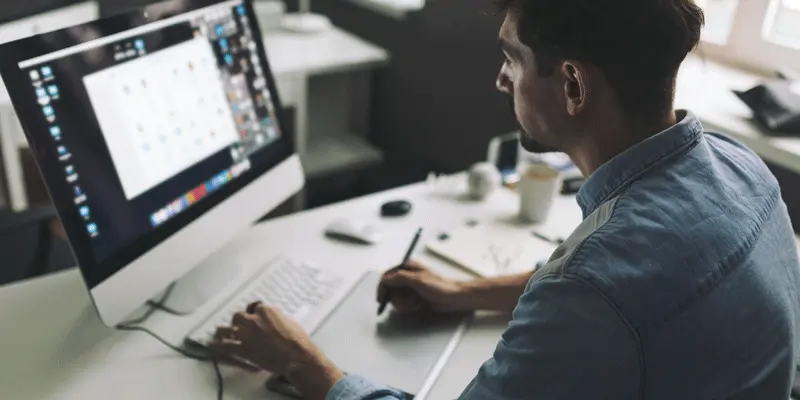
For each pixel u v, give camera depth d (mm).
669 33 696
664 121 755
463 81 2480
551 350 680
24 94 918
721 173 791
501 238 1397
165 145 1118
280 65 2408
